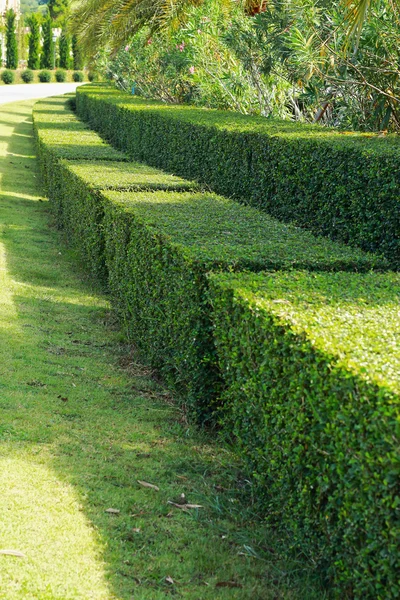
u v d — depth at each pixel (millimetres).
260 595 2760
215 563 2945
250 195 7438
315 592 2725
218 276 3717
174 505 3383
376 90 7363
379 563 2289
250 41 9766
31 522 3033
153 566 2885
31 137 21812
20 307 6340
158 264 4719
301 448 2742
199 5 14367
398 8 7016
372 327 2816
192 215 5504
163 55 15672
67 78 59375
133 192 6824
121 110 13938
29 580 2664
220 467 3809
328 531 2611
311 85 8594
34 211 11180
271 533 3176
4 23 58844
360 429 2301
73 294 7082
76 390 4672
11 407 4211
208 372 4129
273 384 2982
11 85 51000
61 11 63156
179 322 4277
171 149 10141
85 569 2783
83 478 3490
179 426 4266
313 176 6035
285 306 3072
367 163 5250
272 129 7531
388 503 2211
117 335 5957
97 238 7090
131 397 4699
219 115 10289
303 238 4848
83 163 9414
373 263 4234
